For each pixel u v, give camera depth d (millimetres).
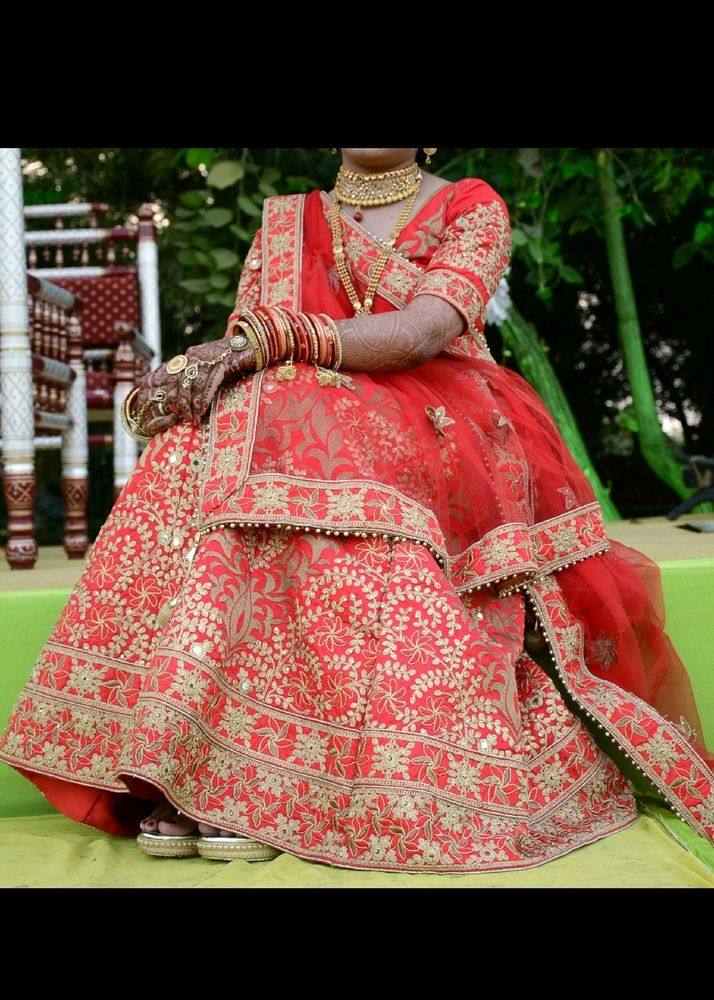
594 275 6496
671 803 1584
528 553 1603
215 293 5207
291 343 1545
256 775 1416
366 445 1547
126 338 3760
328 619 1453
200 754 1400
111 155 6430
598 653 1735
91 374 3803
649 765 1583
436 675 1413
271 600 1483
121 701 1516
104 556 1547
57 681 1523
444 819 1366
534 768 1553
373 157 1783
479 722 1432
